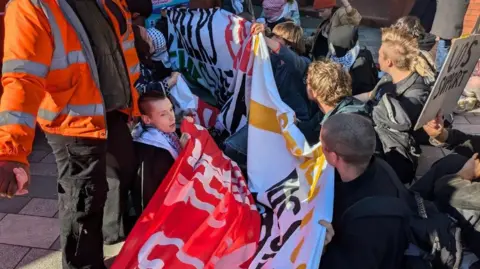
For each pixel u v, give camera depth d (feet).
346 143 7.32
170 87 13.47
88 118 7.89
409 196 7.73
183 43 15.17
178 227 8.92
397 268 7.15
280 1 19.52
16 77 6.88
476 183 7.66
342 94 9.96
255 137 10.62
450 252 6.95
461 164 9.01
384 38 10.59
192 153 9.93
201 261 8.49
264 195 9.99
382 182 7.60
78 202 8.38
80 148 8.09
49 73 7.43
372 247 6.90
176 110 13.30
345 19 15.85
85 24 7.77
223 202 9.41
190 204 9.26
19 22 6.93
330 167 9.03
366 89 15.44
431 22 20.98
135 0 13.84
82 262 8.82
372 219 6.97
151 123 10.31
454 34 19.34
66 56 7.47
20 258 10.23
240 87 12.41
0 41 13.62
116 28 8.42
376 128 10.24
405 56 10.24
